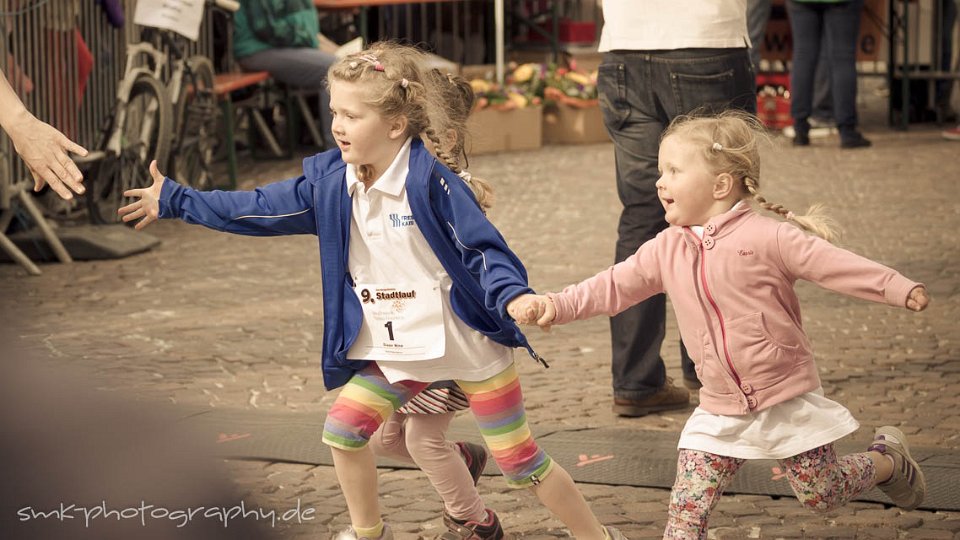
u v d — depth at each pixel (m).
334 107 6.00
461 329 6.17
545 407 9.30
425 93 6.12
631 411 9.05
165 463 8.05
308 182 6.23
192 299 12.67
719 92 8.66
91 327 11.62
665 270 6.11
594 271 13.46
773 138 8.17
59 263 14.30
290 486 7.74
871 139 22.09
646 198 8.79
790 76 21.98
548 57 25.44
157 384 9.88
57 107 15.23
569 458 8.13
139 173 15.93
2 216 14.48
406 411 6.48
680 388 9.24
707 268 5.98
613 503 7.47
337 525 7.16
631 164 8.80
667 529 6.09
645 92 8.73
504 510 7.38
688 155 6.02
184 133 17.00
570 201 17.23
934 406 9.14
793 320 6.01
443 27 25.69
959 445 8.30
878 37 25.23
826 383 9.72
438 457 6.52
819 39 21.14
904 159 19.94
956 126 23.53
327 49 21.09
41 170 6.37
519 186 18.36
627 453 8.21
